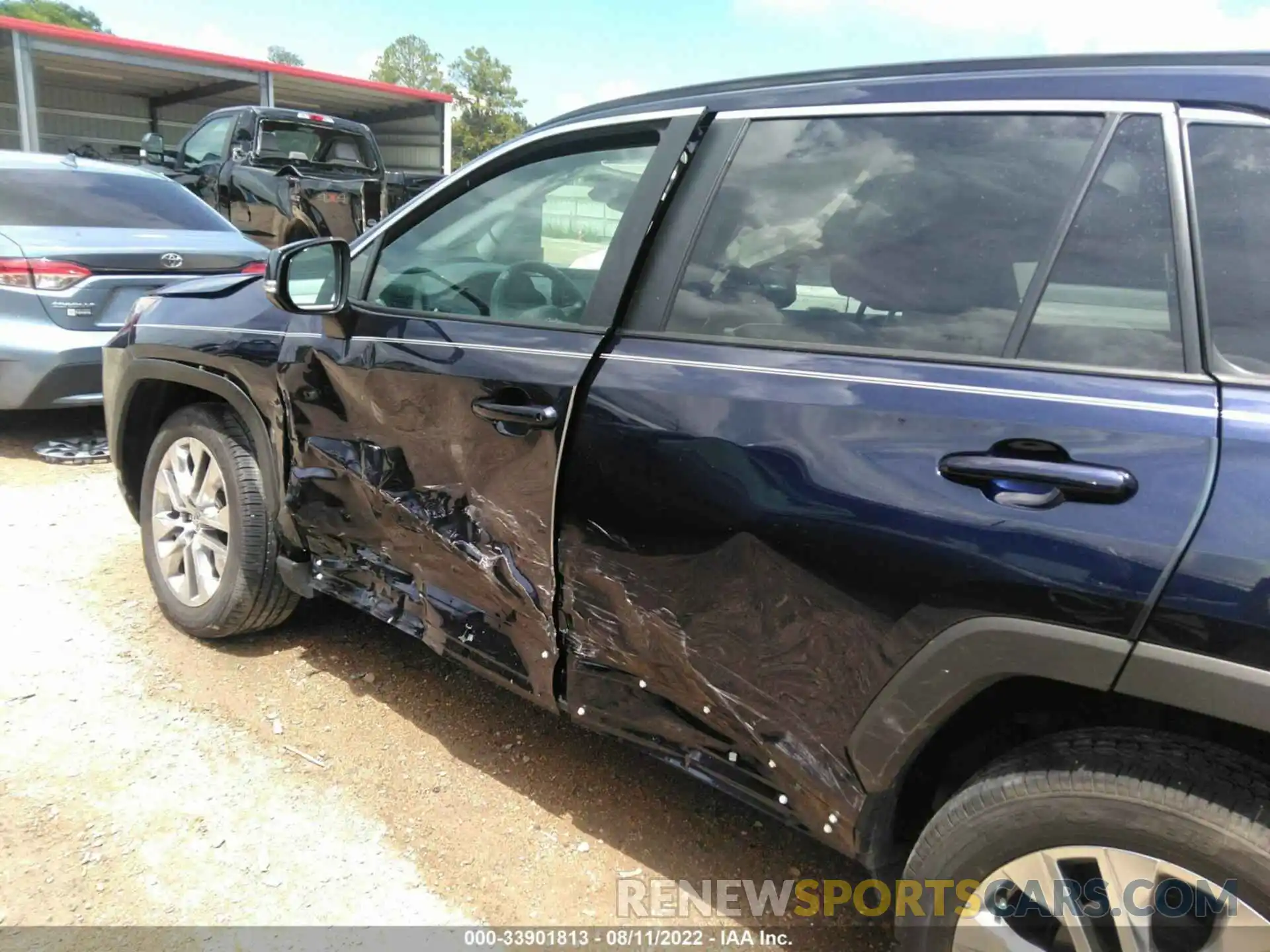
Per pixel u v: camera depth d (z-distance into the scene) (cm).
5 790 250
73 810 245
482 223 253
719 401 193
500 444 227
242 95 2122
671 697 208
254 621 322
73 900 216
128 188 610
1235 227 153
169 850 234
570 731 296
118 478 366
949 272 179
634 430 202
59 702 292
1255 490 138
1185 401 150
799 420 182
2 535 417
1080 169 168
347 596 288
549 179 241
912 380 175
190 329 319
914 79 194
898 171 189
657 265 216
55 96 2169
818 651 180
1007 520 156
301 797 257
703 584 194
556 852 242
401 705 304
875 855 189
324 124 1073
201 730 284
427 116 2136
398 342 253
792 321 196
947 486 163
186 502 329
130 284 526
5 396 508
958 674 162
